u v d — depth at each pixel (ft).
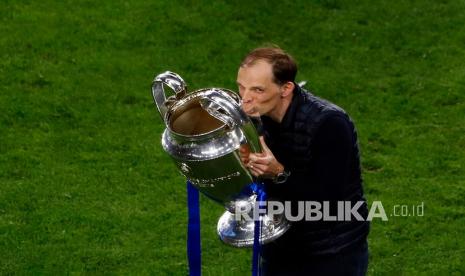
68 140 79.87
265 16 103.40
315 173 41.24
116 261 63.00
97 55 94.94
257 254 41.78
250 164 39.11
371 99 88.53
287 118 40.81
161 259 63.46
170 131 39.47
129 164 76.33
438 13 104.99
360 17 104.01
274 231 42.57
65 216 68.23
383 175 75.20
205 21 102.12
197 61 95.14
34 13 101.81
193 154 38.81
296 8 104.99
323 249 42.75
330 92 90.17
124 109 85.66
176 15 102.78
